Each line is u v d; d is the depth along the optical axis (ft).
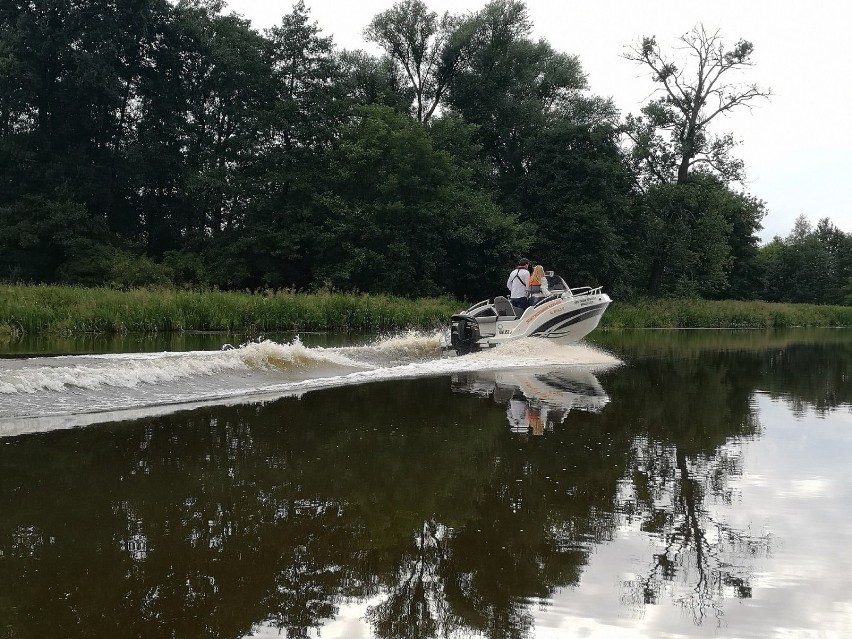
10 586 9.36
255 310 65.87
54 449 17.03
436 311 80.12
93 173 133.39
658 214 150.00
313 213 133.69
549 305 45.65
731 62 136.56
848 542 11.51
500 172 164.45
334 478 14.94
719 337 79.87
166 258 131.44
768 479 15.31
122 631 8.20
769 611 8.99
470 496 13.79
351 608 8.93
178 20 141.69
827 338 80.59
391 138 131.23
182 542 11.07
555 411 23.99
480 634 8.29
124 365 28.48
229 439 18.53
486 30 162.09
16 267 122.93
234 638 8.06
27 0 130.21
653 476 15.47
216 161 139.64
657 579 9.97
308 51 136.77
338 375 32.91
